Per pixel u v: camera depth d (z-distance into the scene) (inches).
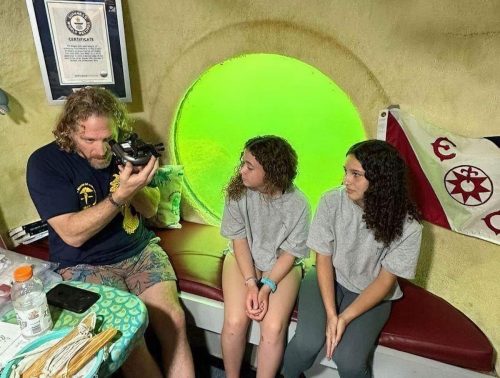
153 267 59.5
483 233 57.3
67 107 51.3
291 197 57.4
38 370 30.3
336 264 56.1
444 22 53.2
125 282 58.5
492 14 50.0
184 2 68.9
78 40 65.1
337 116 71.2
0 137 66.6
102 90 54.6
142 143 49.4
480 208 56.3
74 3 62.9
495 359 60.5
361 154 49.0
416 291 60.6
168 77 74.9
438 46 54.6
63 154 53.6
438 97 56.7
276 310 53.7
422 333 52.7
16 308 34.3
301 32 63.3
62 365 30.5
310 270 62.1
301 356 51.8
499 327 59.9
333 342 49.8
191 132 82.4
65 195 52.0
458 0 51.4
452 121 56.7
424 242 63.6
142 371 50.9
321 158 75.9
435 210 60.6
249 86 77.4
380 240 51.6
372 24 57.9
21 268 36.0
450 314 56.4
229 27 67.9
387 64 58.8
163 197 76.5
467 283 61.2
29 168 52.2
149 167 48.0
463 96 55.0
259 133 80.2
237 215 59.1
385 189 48.9
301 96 74.0
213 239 74.7
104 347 32.7
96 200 55.6
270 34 65.6
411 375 52.4
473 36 52.0
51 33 63.1
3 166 68.1
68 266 56.9
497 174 53.8
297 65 71.5
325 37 61.8
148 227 77.0
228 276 59.8
